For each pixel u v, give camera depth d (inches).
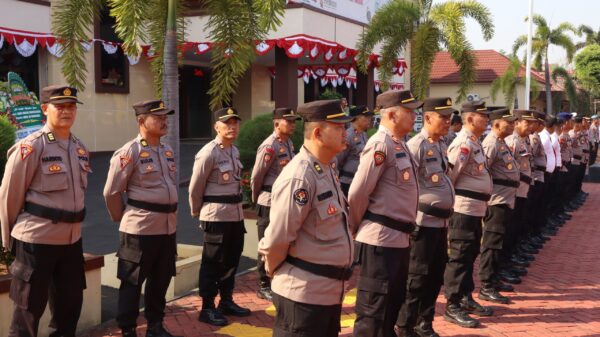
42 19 563.8
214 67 313.4
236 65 307.7
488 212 249.9
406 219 167.6
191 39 568.4
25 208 160.2
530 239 360.8
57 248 162.2
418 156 192.5
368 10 676.7
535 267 311.1
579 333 211.2
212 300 213.2
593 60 1189.1
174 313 221.3
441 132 194.9
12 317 163.9
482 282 252.4
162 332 192.7
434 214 189.6
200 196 213.5
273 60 754.8
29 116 382.0
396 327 207.3
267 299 239.8
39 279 159.5
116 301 229.0
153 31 322.0
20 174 156.5
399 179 166.7
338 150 128.9
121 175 183.2
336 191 131.8
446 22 611.5
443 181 192.7
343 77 834.8
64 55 304.7
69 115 163.2
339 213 128.6
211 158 211.9
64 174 162.4
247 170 339.9
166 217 189.2
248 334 201.8
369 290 165.2
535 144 353.1
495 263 249.6
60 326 170.4
